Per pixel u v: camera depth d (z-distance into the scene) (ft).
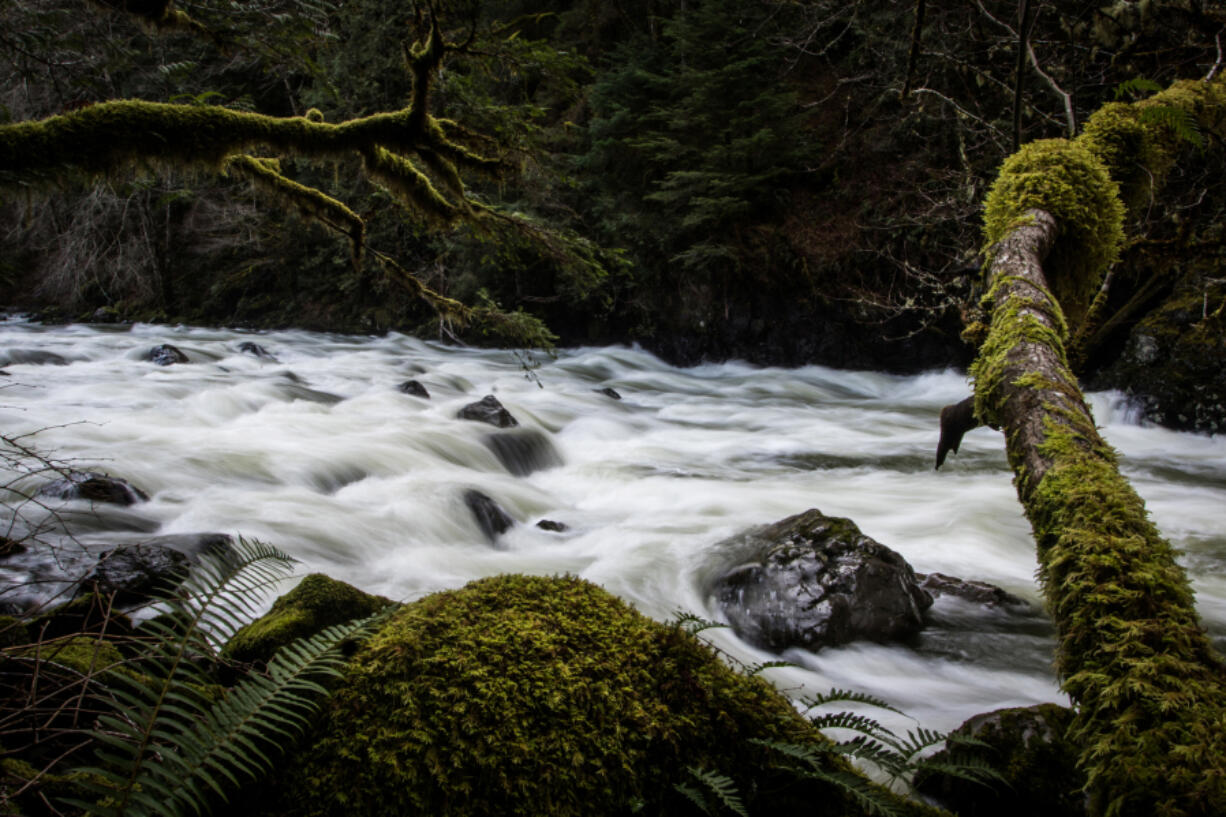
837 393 56.59
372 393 43.86
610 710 5.64
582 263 16.63
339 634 6.34
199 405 35.45
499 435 34.76
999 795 8.96
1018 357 6.41
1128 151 10.67
